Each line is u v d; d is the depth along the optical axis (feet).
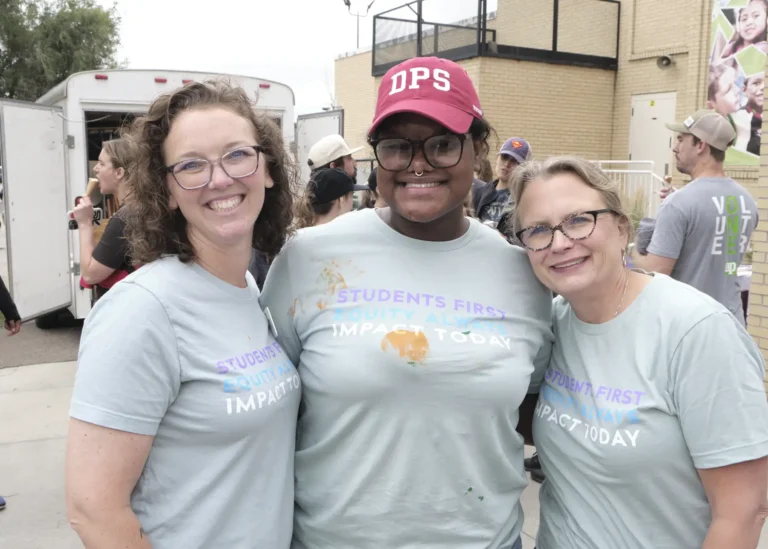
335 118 24.64
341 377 5.36
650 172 31.37
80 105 23.56
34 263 23.22
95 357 4.67
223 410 4.93
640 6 39.24
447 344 5.39
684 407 5.09
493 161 34.35
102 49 95.20
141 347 4.70
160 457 4.92
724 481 5.03
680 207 12.34
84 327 5.03
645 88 39.19
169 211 5.26
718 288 12.66
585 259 5.51
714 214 12.30
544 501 6.20
